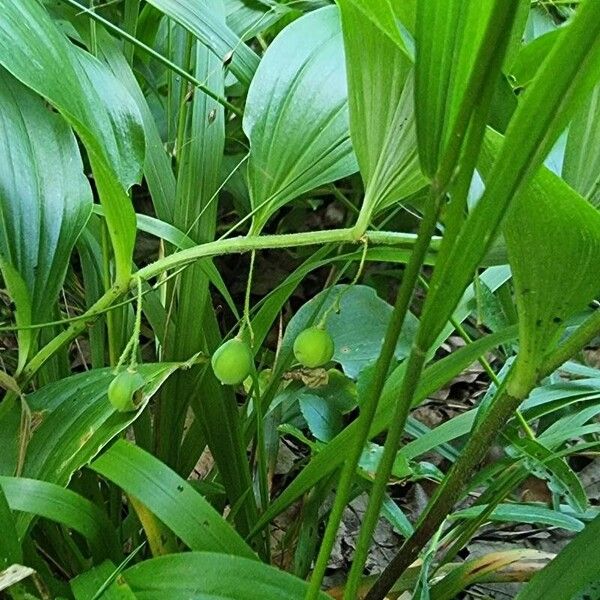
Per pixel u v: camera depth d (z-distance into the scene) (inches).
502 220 8.2
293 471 17.4
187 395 13.3
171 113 15.1
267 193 11.9
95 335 14.4
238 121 17.3
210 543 11.2
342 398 14.3
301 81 12.1
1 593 11.4
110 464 11.3
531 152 7.9
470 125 8.1
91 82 11.6
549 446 13.6
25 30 10.8
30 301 11.6
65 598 11.2
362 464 12.5
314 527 13.7
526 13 10.1
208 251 11.5
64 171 12.0
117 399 11.0
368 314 14.9
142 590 10.6
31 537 12.7
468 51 8.4
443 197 8.3
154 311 13.4
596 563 10.4
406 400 8.9
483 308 14.0
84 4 15.4
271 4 15.4
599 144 10.8
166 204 13.8
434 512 11.4
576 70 7.4
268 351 17.2
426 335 8.6
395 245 12.4
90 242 14.2
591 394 13.7
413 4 9.7
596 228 9.0
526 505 13.8
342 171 12.0
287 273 23.5
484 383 20.1
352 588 9.9
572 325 14.2
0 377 11.4
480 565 12.9
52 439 11.3
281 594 10.5
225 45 13.1
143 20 15.9
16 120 11.8
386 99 10.6
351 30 10.2
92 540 11.2
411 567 13.9
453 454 14.7
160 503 11.2
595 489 17.5
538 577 10.7
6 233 11.5
